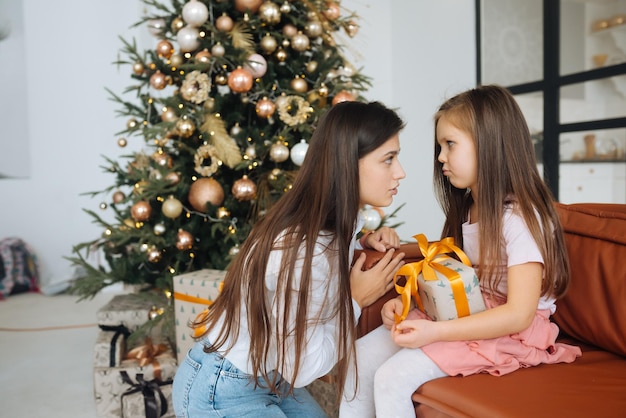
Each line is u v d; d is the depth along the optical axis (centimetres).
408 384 105
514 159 113
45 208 445
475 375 106
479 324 104
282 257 100
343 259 103
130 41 441
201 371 111
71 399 214
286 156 217
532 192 112
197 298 188
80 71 440
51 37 435
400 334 105
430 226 386
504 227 111
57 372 246
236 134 230
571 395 96
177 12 240
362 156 106
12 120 433
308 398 123
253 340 103
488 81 343
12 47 428
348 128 105
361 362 119
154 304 233
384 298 131
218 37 220
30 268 429
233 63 223
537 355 111
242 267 107
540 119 318
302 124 218
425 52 388
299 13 243
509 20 326
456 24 360
